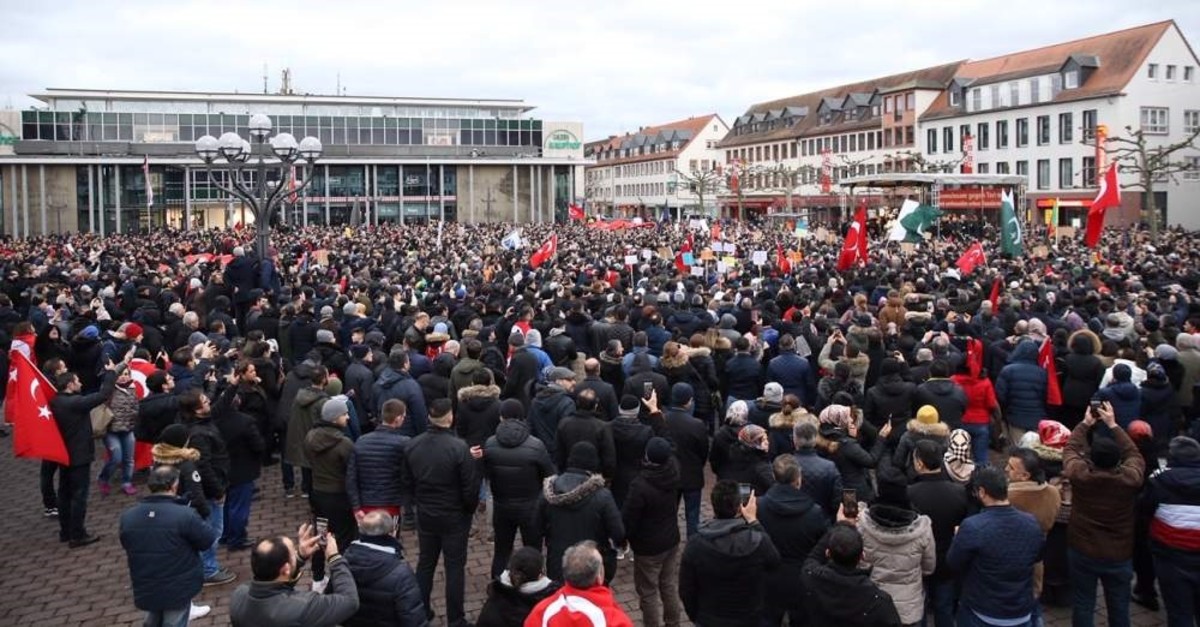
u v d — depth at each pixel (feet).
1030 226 176.55
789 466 22.57
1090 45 220.84
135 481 40.11
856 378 37.55
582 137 299.58
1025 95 225.56
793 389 36.45
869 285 62.64
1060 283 63.00
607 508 23.00
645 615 24.53
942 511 22.62
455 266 86.84
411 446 25.35
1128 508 22.47
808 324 43.45
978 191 167.32
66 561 31.14
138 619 26.86
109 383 32.99
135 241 158.61
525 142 293.84
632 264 81.87
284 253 118.01
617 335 42.78
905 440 26.43
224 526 31.58
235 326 51.70
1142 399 31.19
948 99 252.21
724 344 40.65
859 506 22.89
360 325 45.93
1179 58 206.80
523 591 18.65
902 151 254.68
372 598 18.92
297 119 272.31
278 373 39.40
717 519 20.24
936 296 54.34
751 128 345.51
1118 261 84.64
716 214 358.43
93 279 69.97
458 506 25.14
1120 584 22.68
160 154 255.91
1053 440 26.58
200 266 83.10
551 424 30.96
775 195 315.99
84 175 249.34
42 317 50.42
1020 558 19.62
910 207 110.63
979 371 36.22
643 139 406.62
